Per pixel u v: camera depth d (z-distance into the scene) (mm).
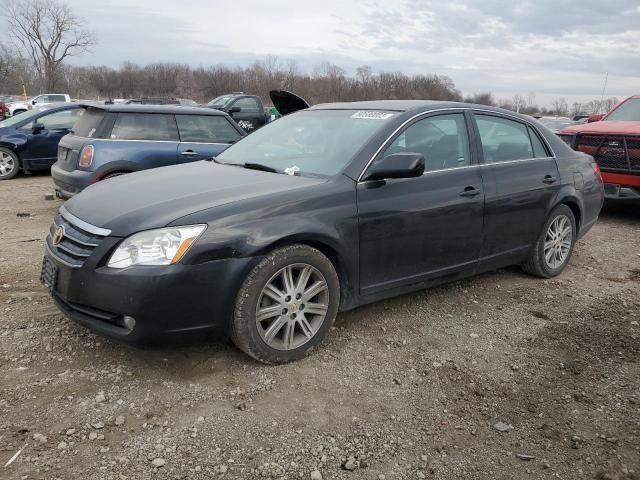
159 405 3061
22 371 3328
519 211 4824
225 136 8258
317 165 3975
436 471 2643
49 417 2904
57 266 3346
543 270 5289
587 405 3213
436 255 4246
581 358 3789
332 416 3037
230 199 3393
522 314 4527
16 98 51031
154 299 3053
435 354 3789
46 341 3701
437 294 4898
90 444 2719
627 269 5895
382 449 2783
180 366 3461
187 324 3174
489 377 3512
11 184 11008
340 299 3832
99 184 4105
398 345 3896
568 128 8930
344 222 3646
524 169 4918
